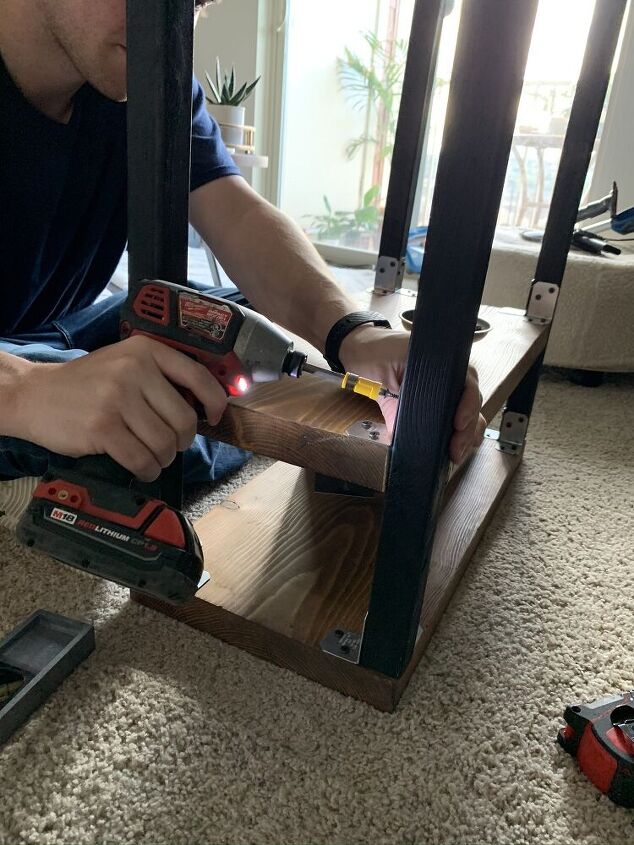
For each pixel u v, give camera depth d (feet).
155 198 1.84
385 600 1.98
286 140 9.66
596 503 3.55
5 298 2.91
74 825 1.69
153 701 2.07
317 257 2.88
